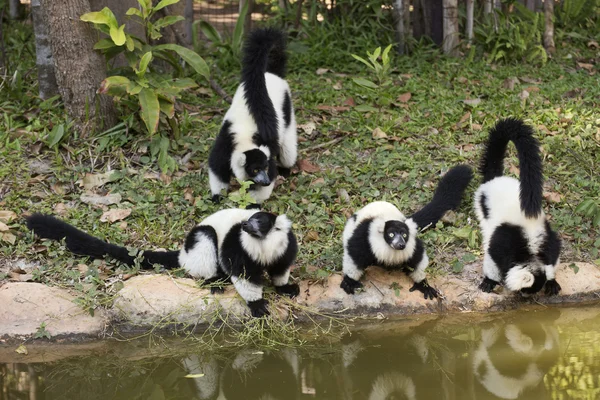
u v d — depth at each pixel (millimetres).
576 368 5469
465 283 6391
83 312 5871
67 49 8023
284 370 5527
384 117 9172
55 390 5266
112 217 7012
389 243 5766
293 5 13305
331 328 5992
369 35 11469
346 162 8117
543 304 6391
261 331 5844
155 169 7934
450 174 7160
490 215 6473
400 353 5762
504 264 6113
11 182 7559
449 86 10109
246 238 5707
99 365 5594
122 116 8398
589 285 6461
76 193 7496
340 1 11922
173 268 6309
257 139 7266
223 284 6055
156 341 5836
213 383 5367
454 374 5445
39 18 8906
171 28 9977
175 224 6969
